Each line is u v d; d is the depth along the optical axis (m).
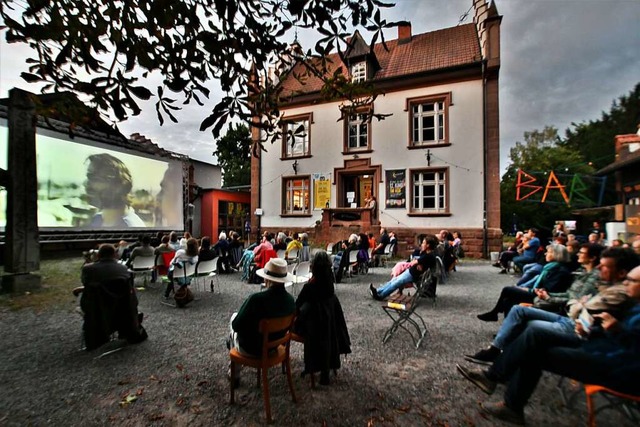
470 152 14.76
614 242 7.30
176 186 19.88
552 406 2.83
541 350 2.51
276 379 3.32
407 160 15.85
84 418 2.63
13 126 7.17
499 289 7.87
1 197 11.27
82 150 14.64
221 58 2.31
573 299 3.49
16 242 7.21
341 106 3.49
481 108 14.62
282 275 2.78
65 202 13.95
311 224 17.81
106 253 4.03
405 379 3.30
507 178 34.75
